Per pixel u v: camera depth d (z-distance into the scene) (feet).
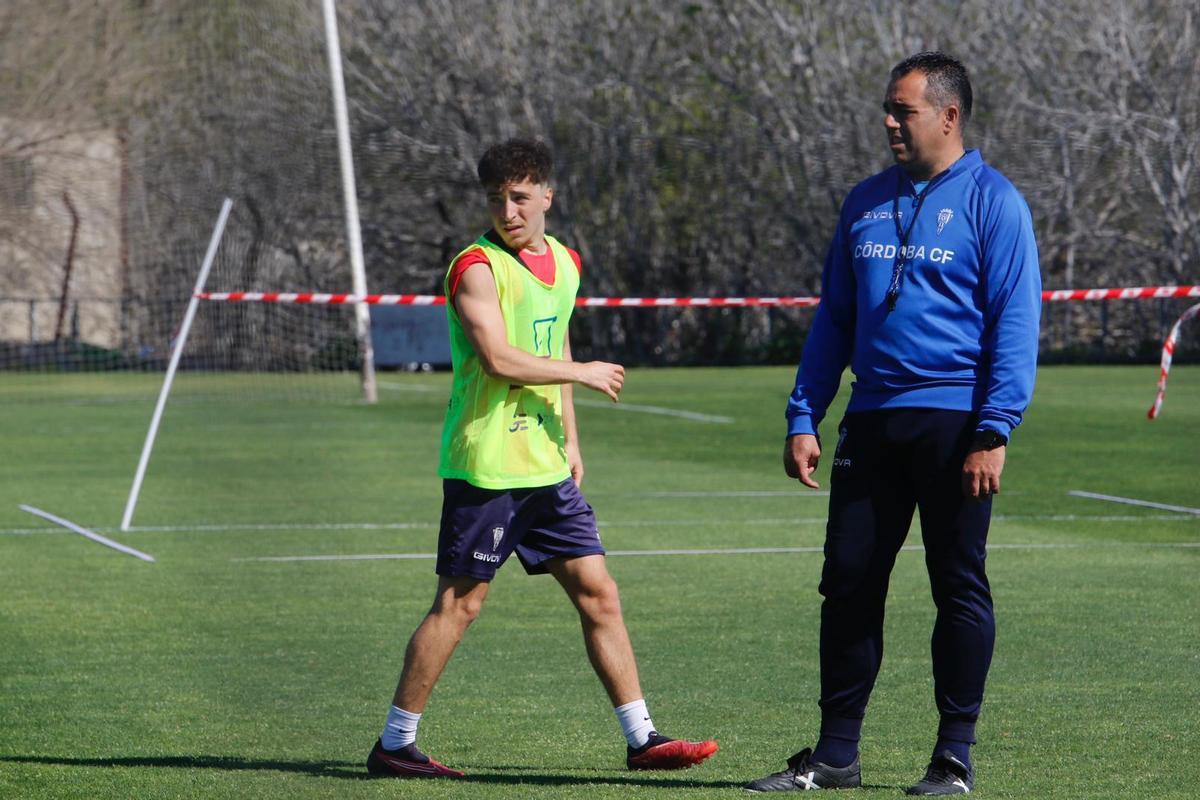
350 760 49.88
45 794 45.37
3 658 66.95
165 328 322.34
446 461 48.24
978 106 338.75
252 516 115.85
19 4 352.69
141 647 69.26
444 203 386.11
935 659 45.52
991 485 43.80
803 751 46.19
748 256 377.91
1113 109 330.34
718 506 120.57
